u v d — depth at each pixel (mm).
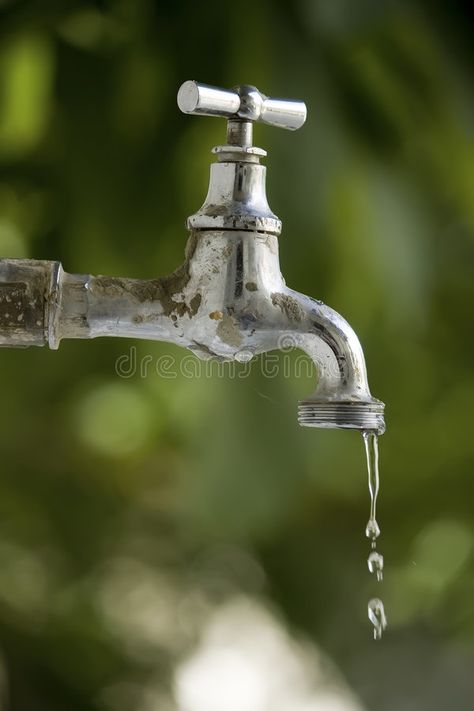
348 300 7258
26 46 7410
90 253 7379
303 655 9906
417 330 7902
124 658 8906
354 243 7078
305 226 6934
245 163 3705
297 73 6945
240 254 3699
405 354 8531
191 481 7328
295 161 6918
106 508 9328
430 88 7293
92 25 7445
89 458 9359
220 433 7219
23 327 3713
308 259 6984
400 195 7230
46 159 7504
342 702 10047
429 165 7391
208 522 7438
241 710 9836
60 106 7434
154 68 7199
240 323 3719
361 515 9398
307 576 9234
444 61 7301
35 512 9078
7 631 8562
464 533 9305
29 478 9117
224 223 3668
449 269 8312
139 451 9414
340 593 9305
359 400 3686
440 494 9359
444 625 9328
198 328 3758
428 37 7270
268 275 3748
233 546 9641
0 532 9008
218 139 7156
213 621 9836
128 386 8234
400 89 7254
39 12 7293
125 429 9305
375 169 7160
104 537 9281
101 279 3781
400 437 9258
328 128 6980
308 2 6816
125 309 3758
